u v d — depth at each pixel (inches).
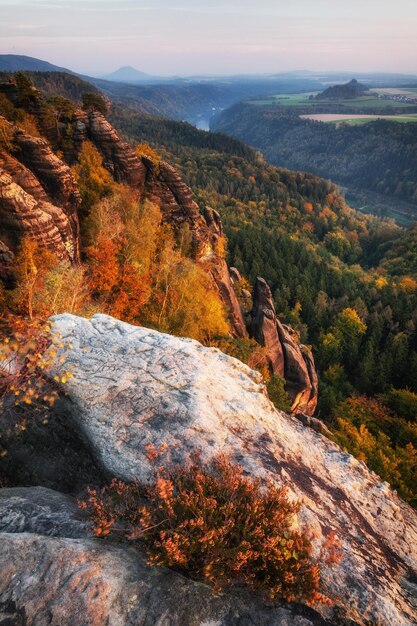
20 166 1342.3
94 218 1715.1
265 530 236.4
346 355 4318.4
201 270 2033.7
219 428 339.0
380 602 247.1
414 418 3078.2
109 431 325.7
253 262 5492.1
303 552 235.6
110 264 1533.0
